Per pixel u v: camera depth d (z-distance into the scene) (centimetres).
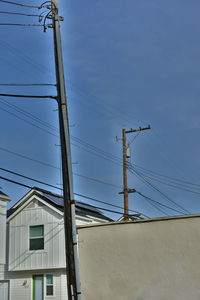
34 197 2875
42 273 2803
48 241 2791
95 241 1435
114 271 1395
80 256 1434
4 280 2895
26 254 2830
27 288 2811
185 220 1355
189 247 1332
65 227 1362
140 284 1358
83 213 3069
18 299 2816
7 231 2933
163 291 1329
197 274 1306
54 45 1546
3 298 2861
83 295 1398
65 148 1410
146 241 1383
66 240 1344
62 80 1491
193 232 1338
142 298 1345
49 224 2817
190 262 1321
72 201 1356
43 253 2784
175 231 1358
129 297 1359
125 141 2805
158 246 1366
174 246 1348
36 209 2877
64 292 2711
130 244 1398
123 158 2761
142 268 1368
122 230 1418
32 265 2792
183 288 1311
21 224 2897
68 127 1435
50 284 2764
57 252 2745
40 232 2838
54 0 1581
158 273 1347
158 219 1384
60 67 1502
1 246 2405
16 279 2864
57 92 1498
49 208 2839
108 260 1408
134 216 2656
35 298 2781
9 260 2867
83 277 1414
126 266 1386
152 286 1345
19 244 2869
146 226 1396
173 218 1366
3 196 2434
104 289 1389
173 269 1334
